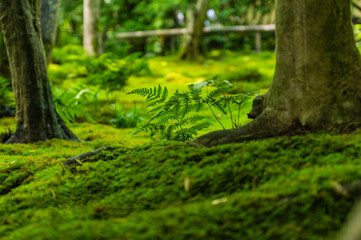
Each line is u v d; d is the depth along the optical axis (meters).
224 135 2.35
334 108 2.21
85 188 2.15
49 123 4.06
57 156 3.13
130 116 5.61
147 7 16.47
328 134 2.12
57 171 2.52
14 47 3.90
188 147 2.34
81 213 1.81
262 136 2.29
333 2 2.21
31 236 1.56
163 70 10.36
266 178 1.78
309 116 2.23
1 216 1.96
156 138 4.23
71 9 17.62
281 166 1.84
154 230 1.42
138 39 16.27
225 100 2.78
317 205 1.42
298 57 2.27
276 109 2.33
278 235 1.31
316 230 1.31
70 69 8.77
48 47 6.30
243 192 1.72
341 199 1.41
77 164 2.59
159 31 14.99
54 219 1.77
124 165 2.30
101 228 1.51
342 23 2.25
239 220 1.42
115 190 2.06
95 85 6.62
